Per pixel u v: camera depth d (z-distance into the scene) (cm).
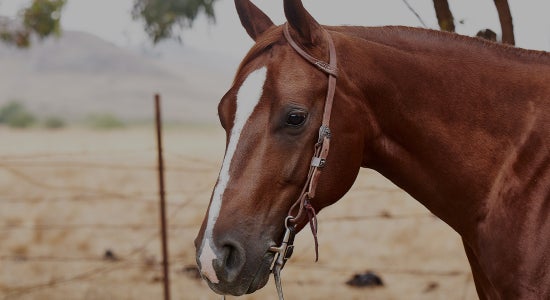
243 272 283
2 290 852
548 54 325
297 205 296
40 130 5509
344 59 309
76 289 863
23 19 907
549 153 308
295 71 293
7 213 1425
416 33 327
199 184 1627
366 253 1032
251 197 285
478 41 328
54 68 13750
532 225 304
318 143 294
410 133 319
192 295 823
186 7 696
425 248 1053
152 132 5284
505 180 312
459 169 317
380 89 314
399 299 796
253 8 332
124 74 13700
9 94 11775
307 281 870
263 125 288
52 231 1244
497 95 317
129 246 1111
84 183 1766
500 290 311
